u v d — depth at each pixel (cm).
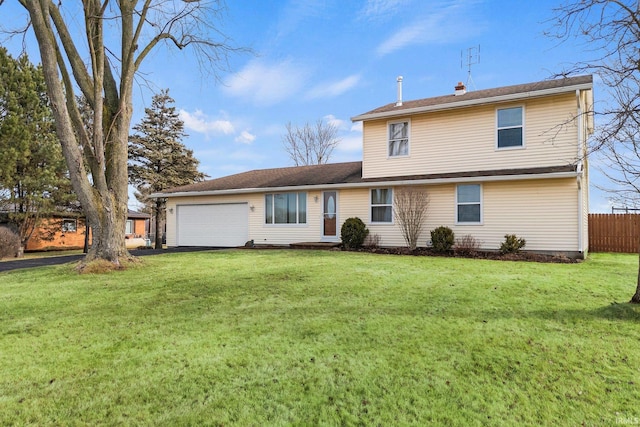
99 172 857
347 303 511
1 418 239
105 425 231
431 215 1219
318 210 1432
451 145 1222
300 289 603
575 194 1024
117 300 551
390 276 709
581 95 1101
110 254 859
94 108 847
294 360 321
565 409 242
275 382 282
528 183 1086
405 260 961
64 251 2152
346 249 1290
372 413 240
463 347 344
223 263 930
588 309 464
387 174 1330
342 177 1441
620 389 266
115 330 410
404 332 387
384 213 1312
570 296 534
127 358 331
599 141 541
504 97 1105
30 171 1745
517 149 1123
